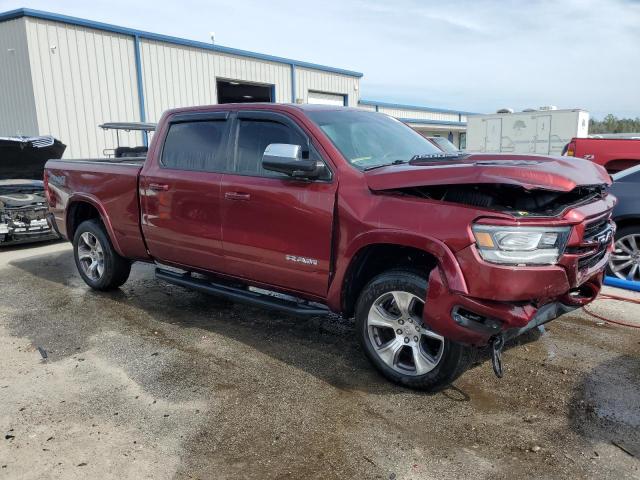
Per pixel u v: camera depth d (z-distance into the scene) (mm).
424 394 3539
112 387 3676
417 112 42688
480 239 3012
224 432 3115
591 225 3328
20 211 8461
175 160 4816
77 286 6207
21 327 4855
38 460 2855
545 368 3910
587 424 3162
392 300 3609
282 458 2867
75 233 6012
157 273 5121
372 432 3104
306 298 4047
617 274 6043
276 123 4180
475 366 3947
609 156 9922
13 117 14984
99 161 5906
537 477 2693
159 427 3170
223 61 19781
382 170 3562
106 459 2865
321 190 3730
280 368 3955
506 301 3041
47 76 14508
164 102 17797
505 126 19250
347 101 26750
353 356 4164
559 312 3488
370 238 3422
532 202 3195
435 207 3215
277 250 4008
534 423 3184
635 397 3471
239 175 4266
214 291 4562
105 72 15898
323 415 3293
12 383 3746
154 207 4895
